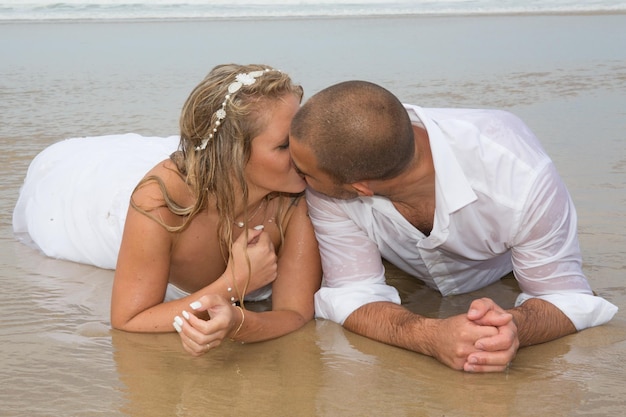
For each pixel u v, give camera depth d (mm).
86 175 4176
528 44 11758
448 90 8391
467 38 12414
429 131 2883
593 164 5605
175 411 2650
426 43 11914
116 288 3240
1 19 14297
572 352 3061
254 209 3357
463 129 2898
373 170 2768
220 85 2980
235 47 11500
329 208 3238
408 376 2916
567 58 10492
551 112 7348
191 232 3281
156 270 3201
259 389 2818
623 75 9203
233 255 3213
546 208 2926
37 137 6543
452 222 3006
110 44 11891
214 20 14648
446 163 2873
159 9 15633
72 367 2969
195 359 3061
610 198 4883
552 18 14656
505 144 2908
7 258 4219
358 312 3268
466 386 2828
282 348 3172
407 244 3338
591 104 7672
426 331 3014
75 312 3496
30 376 2895
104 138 4672
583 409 2654
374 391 2801
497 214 2947
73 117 7309
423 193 3020
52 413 2629
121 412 2639
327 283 3430
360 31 13258
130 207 3164
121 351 3109
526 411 2643
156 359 3049
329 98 2729
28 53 11086
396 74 9336
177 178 3152
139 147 4359
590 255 4051
